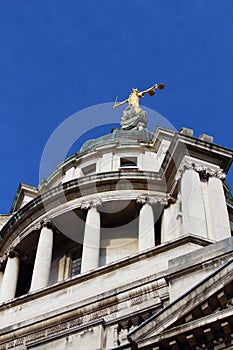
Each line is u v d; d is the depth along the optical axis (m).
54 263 46.53
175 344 22.44
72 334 25.59
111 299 30.59
